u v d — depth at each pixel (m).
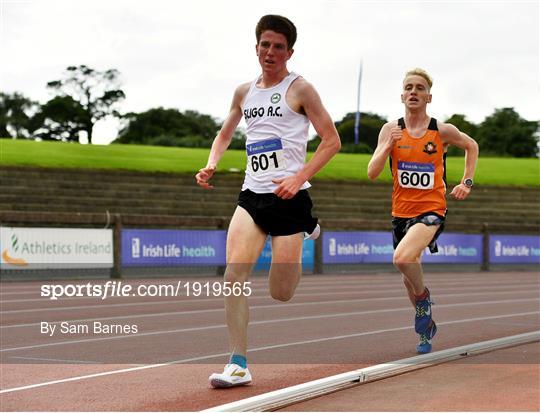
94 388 11.62
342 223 51.44
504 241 58.28
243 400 9.88
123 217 42.22
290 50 11.44
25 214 39.22
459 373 12.26
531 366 12.88
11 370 13.28
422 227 14.65
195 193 66.19
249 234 11.40
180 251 44.00
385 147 14.57
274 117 11.38
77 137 157.75
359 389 11.11
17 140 86.19
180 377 12.52
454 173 90.31
